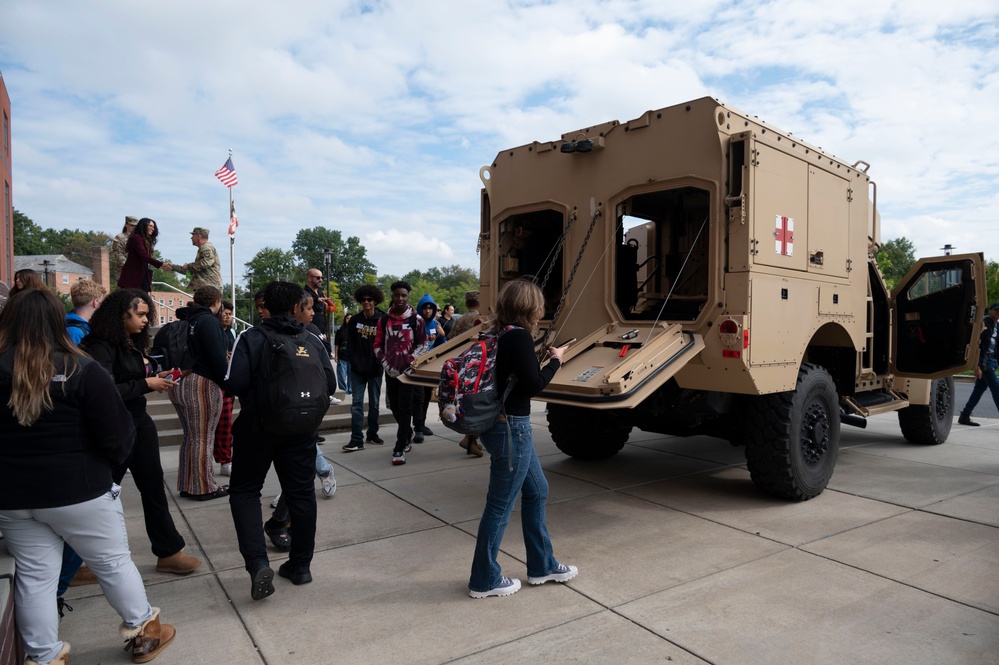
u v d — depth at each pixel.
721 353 4.60
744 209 4.55
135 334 3.66
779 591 3.54
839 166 5.70
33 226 112.12
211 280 8.89
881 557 4.03
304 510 3.64
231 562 4.03
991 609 3.32
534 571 3.62
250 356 3.42
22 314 2.45
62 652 2.65
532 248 6.24
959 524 4.67
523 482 3.46
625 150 5.16
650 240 6.52
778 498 5.27
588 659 2.85
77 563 3.25
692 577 3.74
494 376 3.23
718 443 7.76
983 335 8.43
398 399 6.57
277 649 2.97
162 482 3.73
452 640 3.03
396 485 5.80
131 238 8.20
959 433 8.53
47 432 2.45
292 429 3.36
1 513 2.46
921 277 6.82
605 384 4.08
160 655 2.92
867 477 6.06
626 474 6.20
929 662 2.81
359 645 3.00
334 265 100.88
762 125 4.96
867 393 6.69
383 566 3.95
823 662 2.82
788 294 4.97
